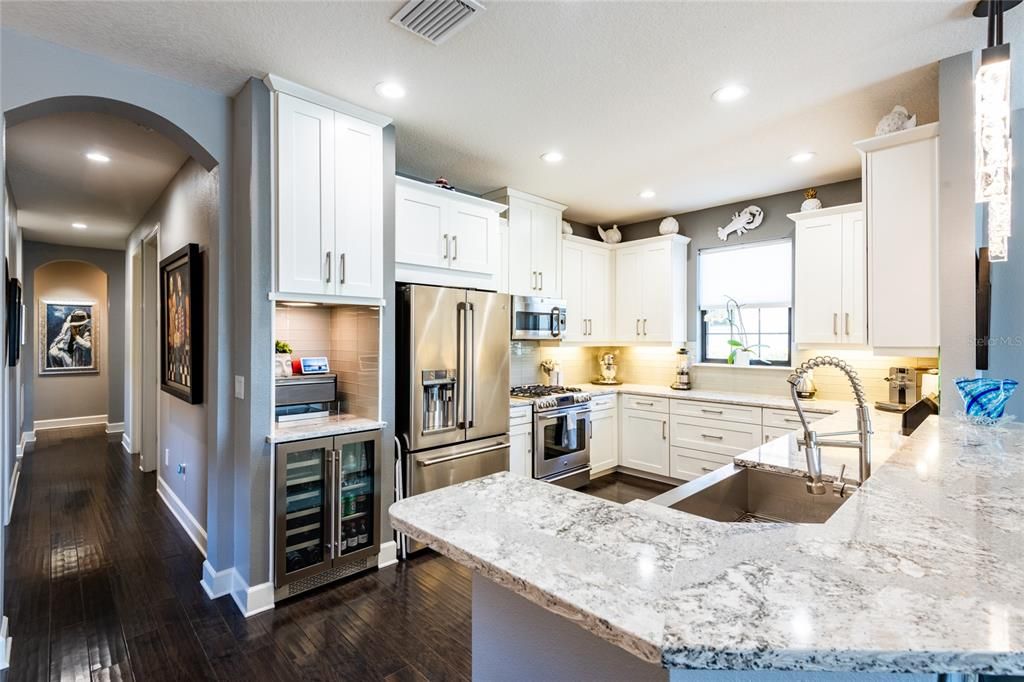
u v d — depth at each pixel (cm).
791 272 435
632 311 507
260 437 246
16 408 459
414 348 308
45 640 223
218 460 261
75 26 199
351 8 190
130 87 230
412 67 232
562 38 210
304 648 217
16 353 410
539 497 113
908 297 243
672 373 507
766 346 455
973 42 213
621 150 333
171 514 379
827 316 372
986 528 92
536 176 389
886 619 60
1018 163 251
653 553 84
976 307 222
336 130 266
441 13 193
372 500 290
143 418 497
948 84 226
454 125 295
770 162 357
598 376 557
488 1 186
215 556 264
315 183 258
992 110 172
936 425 204
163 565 296
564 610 68
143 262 502
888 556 79
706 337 493
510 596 103
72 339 723
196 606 251
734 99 264
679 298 489
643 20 197
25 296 627
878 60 226
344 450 282
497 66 231
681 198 449
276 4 187
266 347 248
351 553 278
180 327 350
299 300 259
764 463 193
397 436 314
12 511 386
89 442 629
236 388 262
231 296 263
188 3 186
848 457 201
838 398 405
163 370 414
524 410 396
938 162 232
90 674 201
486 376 349
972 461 147
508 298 365
